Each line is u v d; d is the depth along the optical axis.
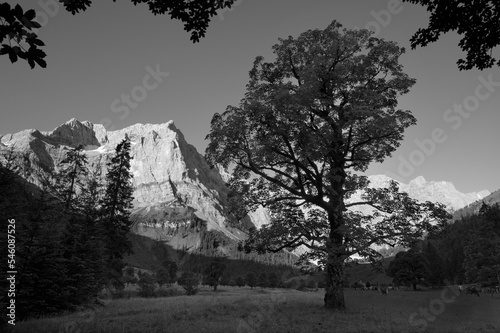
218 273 90.19
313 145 17.94
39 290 18.83
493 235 67.94
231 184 21.86
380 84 20.33
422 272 68.06
